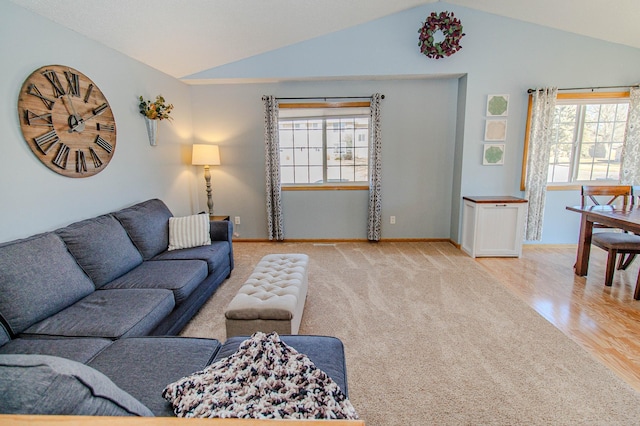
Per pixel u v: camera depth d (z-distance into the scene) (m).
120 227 2.55
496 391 1.76
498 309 2.69
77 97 2.44
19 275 1.67
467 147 4.20
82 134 2.50
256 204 4.74
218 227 3.37
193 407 0.99
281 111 4.57
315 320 2.53
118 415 0.77
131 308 1.86
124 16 2.51
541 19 3.78
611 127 4.21
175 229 3.07
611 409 1.62
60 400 0.68
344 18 3.69
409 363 2.01
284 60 4.05
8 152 1.96
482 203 3.87
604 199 4.26
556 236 4.42
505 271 3.54
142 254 2.71
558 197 4.33
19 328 1.60
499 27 3.93
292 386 1.07
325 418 0.95
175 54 3.40
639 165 4.04
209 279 2.85
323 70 4.06
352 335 2.32
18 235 2.04
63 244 2.04
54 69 2.24
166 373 1.31
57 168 2.28
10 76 1.96
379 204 4.58
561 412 1.61
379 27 3.96
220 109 4.51
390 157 4.57
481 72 4.03
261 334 1.32
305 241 4.82
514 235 3.94
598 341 2.22
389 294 2.99
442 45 3.80
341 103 4.43
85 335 1.61
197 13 2.80
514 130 4.14
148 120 3.38
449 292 3.03
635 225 2.56
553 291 3.03
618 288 3.08
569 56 3.97
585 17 3.55
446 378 1.87
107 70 2.79
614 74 3.99
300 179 4.79
